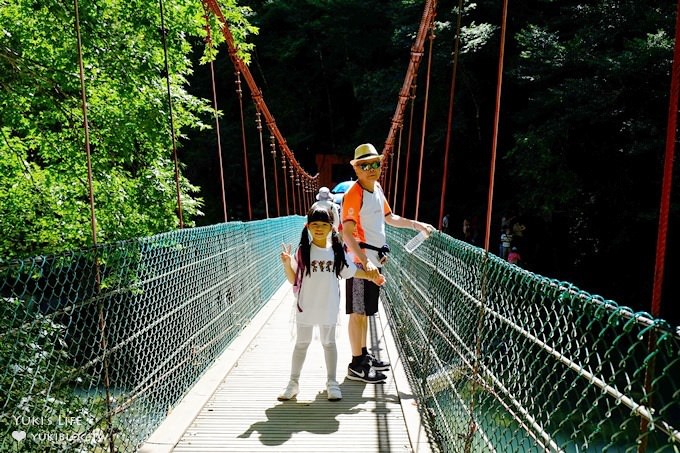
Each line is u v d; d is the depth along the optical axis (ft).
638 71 38.29
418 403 9.51
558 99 42.06
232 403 9.71
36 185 19.39
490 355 5.71
